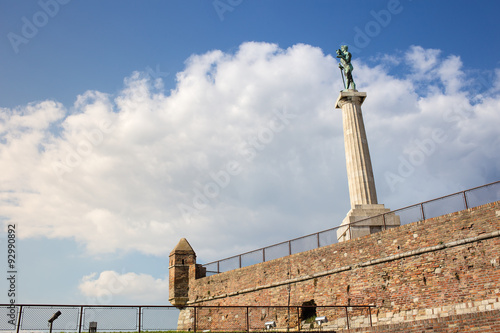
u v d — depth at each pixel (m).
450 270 23.20
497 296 21.22
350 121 37.41
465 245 22.97
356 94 38.22
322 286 28.80
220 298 35.25
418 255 24.69
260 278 32.88
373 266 26.50
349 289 27.28
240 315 33.09
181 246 39.56
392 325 21.66
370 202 34.53
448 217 24.02
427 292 23.78
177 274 38.41
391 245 26.06
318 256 29.66
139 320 21.27
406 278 24.86
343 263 28.08
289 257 31.42
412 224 25.44
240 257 35.56
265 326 31.17
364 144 36.69
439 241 24.05
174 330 22.42
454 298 22.69
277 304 31.08
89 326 20.06
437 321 20.25
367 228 31.20
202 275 38.59
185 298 37.84
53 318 19.31
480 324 19.03
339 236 33.25
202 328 35.31
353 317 26.45
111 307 20.81
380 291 25.77
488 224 22.42
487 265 21.92
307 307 26.66
